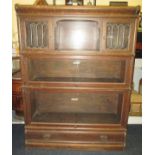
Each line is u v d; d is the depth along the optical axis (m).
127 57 2.11
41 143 2.44
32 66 2.41
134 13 1.97
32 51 2.12
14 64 3.05
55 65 2.51
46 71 2.53
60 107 2.70
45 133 2.41
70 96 2.65
